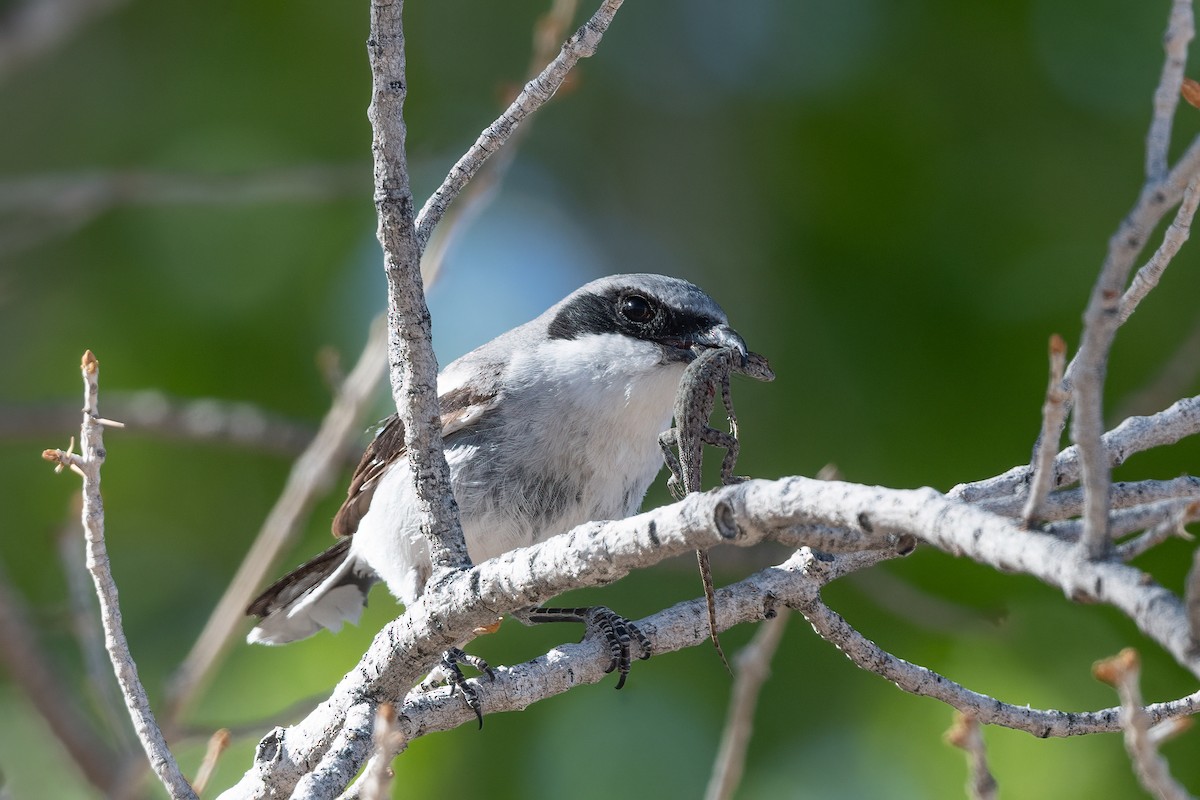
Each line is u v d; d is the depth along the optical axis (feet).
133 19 40.83
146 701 19.01
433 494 19.81
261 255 38.88
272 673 35.14
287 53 39.93
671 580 37.06
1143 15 37.09
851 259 37.42
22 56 32.50
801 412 36.73
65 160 40.19
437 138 41.06
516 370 29.45
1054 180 36.55
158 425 36.45
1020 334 35.29
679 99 42.68
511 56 42.16
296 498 30.12
